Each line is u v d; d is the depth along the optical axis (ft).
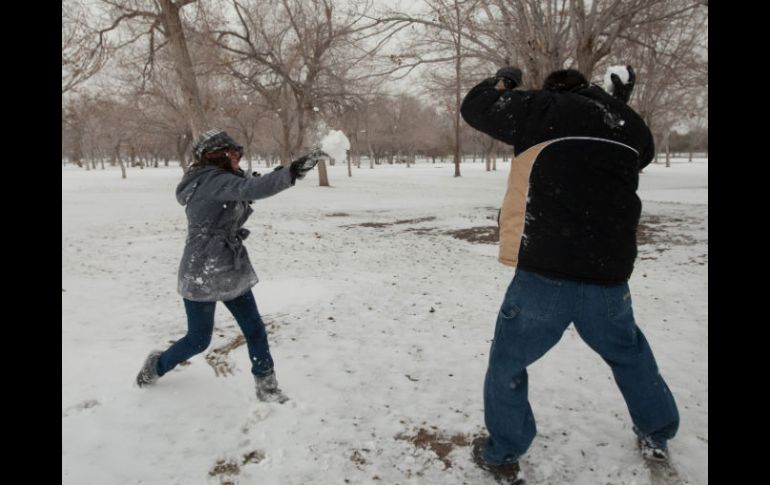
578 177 6.88
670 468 7.91
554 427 9.29
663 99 106.32
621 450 8.52
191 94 45.98
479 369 11.89
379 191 80.48
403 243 30.66
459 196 69.72
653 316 15.33
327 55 76.38
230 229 9.71
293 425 9.46
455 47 43.09
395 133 234.38
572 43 40.32
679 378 11.02
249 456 8.57
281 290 19.26
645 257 24.56
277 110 88.69
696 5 39.34
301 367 12.07
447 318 15.71
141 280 21.15
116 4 47.14
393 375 11.62
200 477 8.02
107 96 93.40
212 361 12.38
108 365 12.07
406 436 9.11
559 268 6.87
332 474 8.07
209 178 9.10
